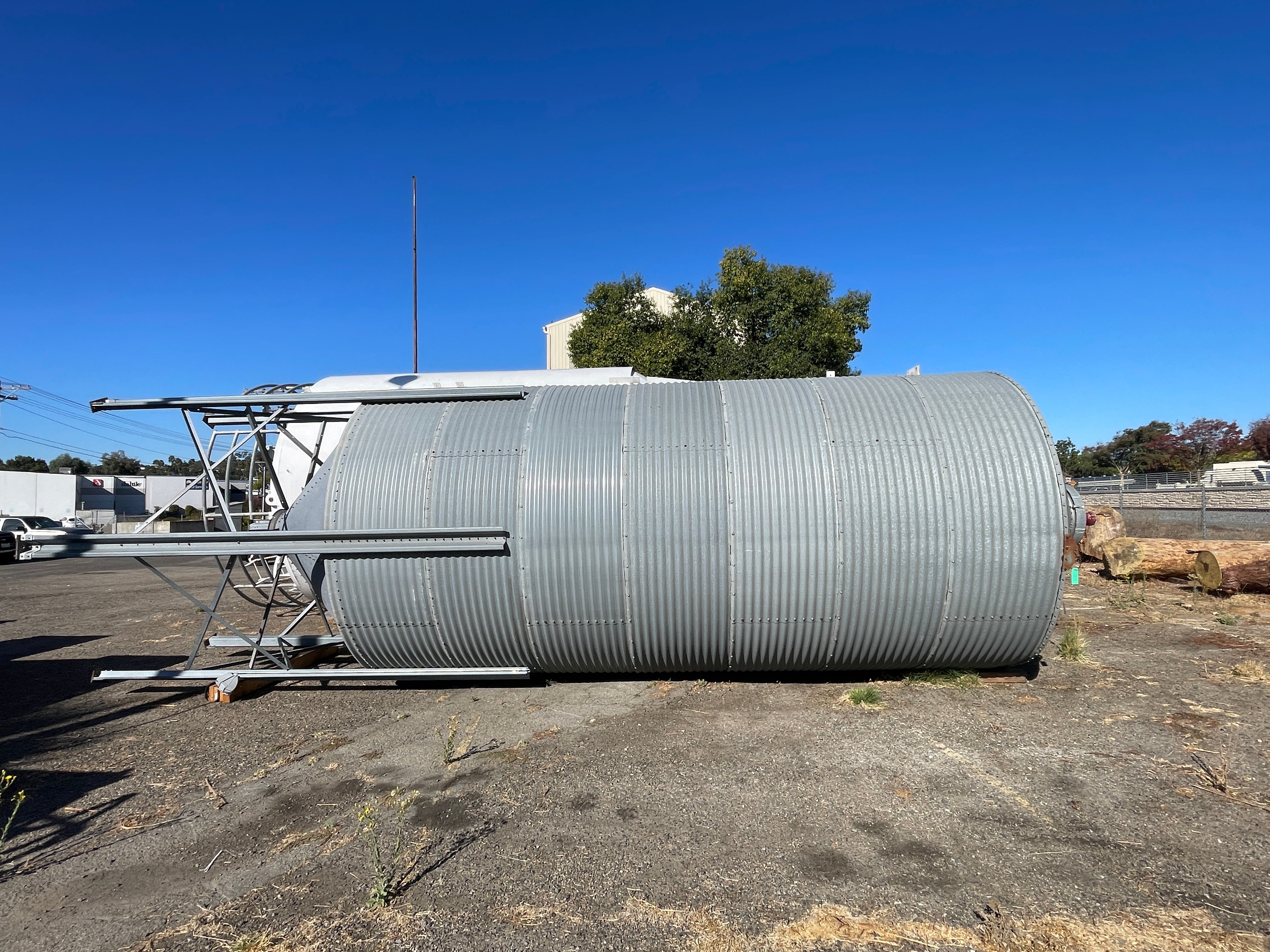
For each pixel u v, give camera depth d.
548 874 3.36
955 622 5.75
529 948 2.84
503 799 4.15
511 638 5.99
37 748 5.21
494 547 5.73
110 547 5.98
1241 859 3.34
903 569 5.67
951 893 3.12
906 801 3.99
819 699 5.84
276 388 8.56
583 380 10.12
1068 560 6.21
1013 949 2.75
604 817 3.90
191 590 14.80
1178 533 16.86
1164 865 3.30
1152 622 8.71
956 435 5.93
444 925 3.00
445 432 6.28
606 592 5.79
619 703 5.86
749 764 4.54
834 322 25.84
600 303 27.73
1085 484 34.31
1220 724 5.08
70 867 3.56
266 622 7.08
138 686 6.80
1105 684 6.07
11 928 3.07
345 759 4.85
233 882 3.40
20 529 25.20
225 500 6.72
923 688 6.04
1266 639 7.72
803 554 5.68
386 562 5.89
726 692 6.05
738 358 25.34
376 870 3.28
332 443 9.83
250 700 6.27
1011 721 5.21
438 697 6.19
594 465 5.90
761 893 3.15
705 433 6.02
